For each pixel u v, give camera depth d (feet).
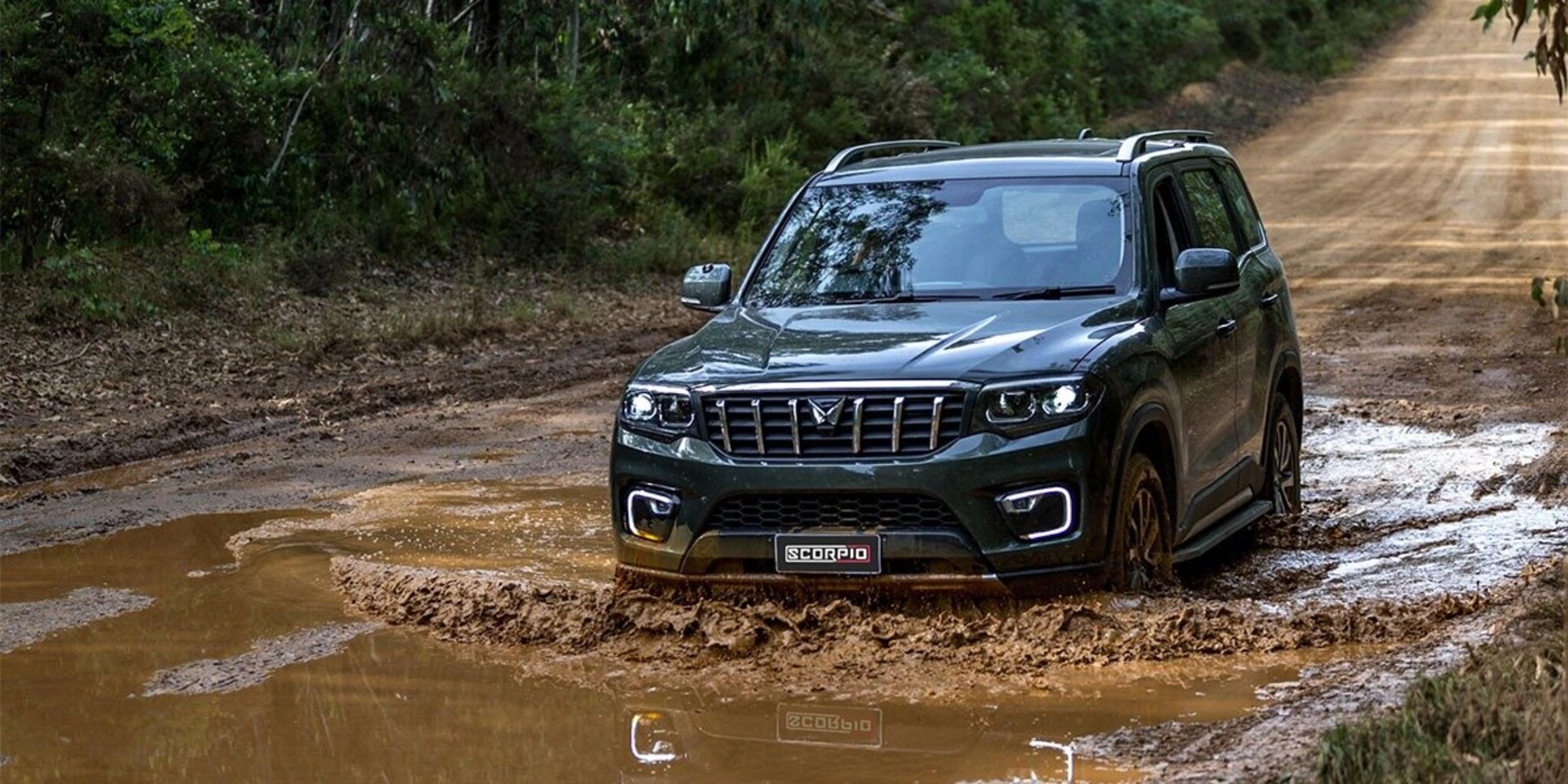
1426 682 16.80
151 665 21.03
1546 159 134.41
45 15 58.54
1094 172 25.77
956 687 19.04
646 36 95.40
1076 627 20.44
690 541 21.72
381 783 16.49
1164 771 15.97
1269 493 29.32
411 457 37.06
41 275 55.88
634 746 17.47
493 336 58.18
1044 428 20.92
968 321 22.93
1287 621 20.85
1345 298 69.15
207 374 48.80
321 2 76.28
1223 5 195.93
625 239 83.71
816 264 25.64
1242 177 31.81
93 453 37.40
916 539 20.83
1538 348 51.44
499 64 82.07
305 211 71.00
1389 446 36.06
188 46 66.03
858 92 115.24
